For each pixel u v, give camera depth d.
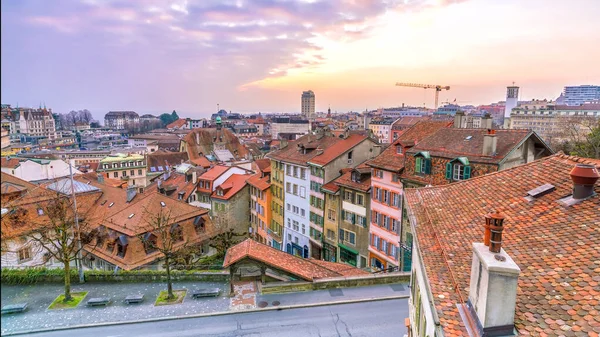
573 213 10.95
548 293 8.45
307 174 49.56
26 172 64.94
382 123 167.12
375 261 41.22
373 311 24.78
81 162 118.88
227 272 30.67
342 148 48.56
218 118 134.62
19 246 34.22
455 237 12.45
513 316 7.86
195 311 25.31
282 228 55.56
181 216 43.47
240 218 60.78
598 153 49.41
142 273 30.98
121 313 25.41
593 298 7.90
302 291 27.69
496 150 30.33
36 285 30.09
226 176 62.53
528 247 10.20
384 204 39.16
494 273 7.73
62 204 32.94
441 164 32.91
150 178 91.06
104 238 40.19
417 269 14.78
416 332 14.95
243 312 24.89
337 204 45.31
